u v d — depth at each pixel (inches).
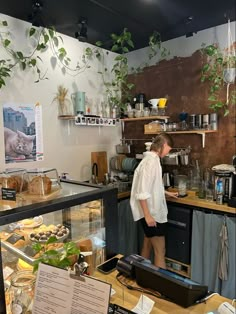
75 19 93.7
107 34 109.2
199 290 39.1
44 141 103.7
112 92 131.7
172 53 118.4
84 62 117.8
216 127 105.7
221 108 104.8
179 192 103.7
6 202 43.5
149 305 38.6
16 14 89.2
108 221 52.4
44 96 102.7
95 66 123.3
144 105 123.5
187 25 102.2
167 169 122.3
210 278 92.4
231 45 100.3
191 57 112.1
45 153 104.3
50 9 85.6
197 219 94.5
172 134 120.4
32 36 96.8
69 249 39.6
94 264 50.2
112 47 115.8
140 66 130.8
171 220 102.4
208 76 106.9
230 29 100.0
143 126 131.1
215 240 90.1
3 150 90.7
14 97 93.0
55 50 105.3
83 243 51.4
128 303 39.6
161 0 81.3
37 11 84.7
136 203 93.4
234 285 87.0
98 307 28.9
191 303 38.7
